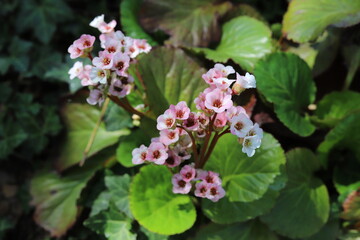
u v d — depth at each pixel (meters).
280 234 0.54
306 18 0.57
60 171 0.62
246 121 0.40
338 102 0.60
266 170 0.51
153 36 0.66
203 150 0.47
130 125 0.58
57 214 0.61
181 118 0.40
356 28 0.59
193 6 0.66
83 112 0.65
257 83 0.55
